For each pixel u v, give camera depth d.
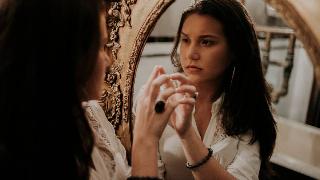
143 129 0.63
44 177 0.51
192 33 0.75
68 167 0.52
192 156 0.70
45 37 0.48
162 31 0.84
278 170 0.85
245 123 0.78
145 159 0.61
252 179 0.75
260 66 0.77
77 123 0.54
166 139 0.82
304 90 0.84
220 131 0.79
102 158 0.71
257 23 0.80
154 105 0.63
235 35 0.74
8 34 0.48
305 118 0.84
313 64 0.73
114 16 0.97
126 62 0.95
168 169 0.83
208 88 0.78
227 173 0.71
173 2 0.81
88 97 0.58
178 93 0.66
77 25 0.49
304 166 0.83
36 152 0.50
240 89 0.77
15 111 0.50
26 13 0.48
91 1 0.50
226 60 0.76
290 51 0.81
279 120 0.87
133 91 0.95
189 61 0.77
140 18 0.91
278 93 0.86
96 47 0.52
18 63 0.48
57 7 0.47
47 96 0.49
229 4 0.73
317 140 0.82
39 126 0.50
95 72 0.56
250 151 0.77
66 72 0.50
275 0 0.75
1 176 0.49
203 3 0.74
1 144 0.50
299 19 0.72
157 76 0.66
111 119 1.01
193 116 0.80
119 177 0.73
